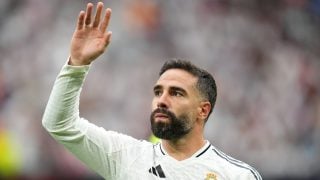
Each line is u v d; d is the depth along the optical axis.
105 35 12.64
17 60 50.75
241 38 55.78
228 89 50.75
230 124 47.41
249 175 13.06
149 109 47.75
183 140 13.28
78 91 12.71
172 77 13.23
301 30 58.47
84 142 13.05
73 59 12.60
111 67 49.78
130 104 47.81
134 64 51.25
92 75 48.12
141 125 47.00
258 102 50.41
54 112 12.66
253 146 46.88
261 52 55.19
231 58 54.00
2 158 39.44
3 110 46.12
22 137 43.09
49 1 54.09
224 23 56.19
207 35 55.16
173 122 13.00
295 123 49.88
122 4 55.03
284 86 52.53
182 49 53.88
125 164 13.18
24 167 39.94
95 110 46.94
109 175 13.33
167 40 54.31
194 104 13.26
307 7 60.06
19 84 48.94
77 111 12.98
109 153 13.22
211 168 13.11
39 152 40.72
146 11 55.16
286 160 44.66
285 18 58.53
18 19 53.12
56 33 52.69
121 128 46.66
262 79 52.94
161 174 13.05
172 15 55.72
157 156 13.26
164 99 13.06
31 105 47.31
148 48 53.16
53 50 51.34
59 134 12.87
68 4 54.22
